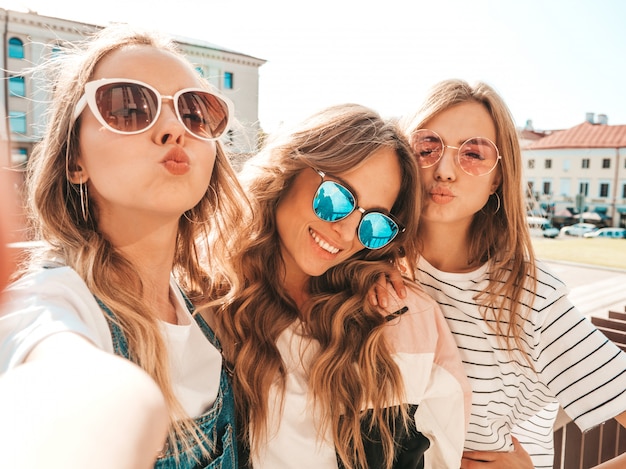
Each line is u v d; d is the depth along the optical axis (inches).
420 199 64.2
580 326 61.9
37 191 38.2
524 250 65.5
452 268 70.0
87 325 32.2
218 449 46.3
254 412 54.8
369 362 57.4
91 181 36.9
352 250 62.7
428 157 65.2
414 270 70.4
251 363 56.0
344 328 60.3
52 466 14.4
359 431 56.1
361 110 63.2
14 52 815.7
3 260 14.6
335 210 58.5
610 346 61.2
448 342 62.2
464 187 64.0
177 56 39.7
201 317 52.5
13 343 25.0
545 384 64.3
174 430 38.9
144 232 39.2
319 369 56.7
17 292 30.7
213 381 46.7
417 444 59.1
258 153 67.7
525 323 63.4
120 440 16.2
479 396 63.4
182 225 50.9
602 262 961.5
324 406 55.9
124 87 34.5
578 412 60.7
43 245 39.2
